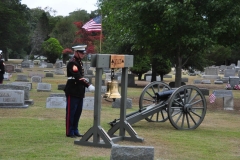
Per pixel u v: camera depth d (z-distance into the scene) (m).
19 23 73.50
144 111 12.81
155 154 9.59
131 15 20.41
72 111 10.95
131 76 33.53
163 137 11.69
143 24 20.39
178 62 22.59
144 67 38.94
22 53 99.69
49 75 41.41
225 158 9.56
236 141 11.67
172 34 20.27
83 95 11.08
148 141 11.01
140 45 22.02
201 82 40.62
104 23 30.80
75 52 10.96
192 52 22.47
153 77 37.00
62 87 26.27
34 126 12.66
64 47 80.69
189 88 13.16
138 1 19.92
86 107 16.88
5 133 11.39
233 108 19.81
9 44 72.88
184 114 13.18
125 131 11.73
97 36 53.03
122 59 10.15
